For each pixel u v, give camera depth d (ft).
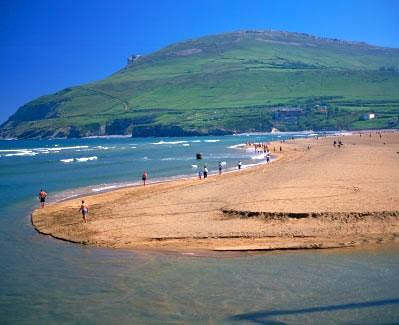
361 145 358.43
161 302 60.95
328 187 126.72
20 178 218.79
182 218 105.91
